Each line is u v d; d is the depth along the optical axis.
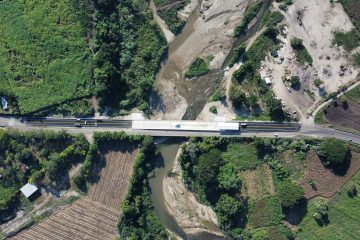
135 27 90.81
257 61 89.81
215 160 87.81
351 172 89.12
